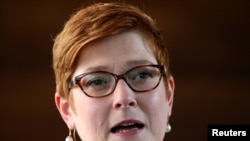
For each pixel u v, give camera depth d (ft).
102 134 8.36
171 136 30.73
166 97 9.04
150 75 8.50
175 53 31.86
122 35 8.42
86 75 8.38
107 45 8.36
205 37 32.17
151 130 8.41
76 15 8.70
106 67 8.30
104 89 8.32
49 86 31.53
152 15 31.71
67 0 31.63
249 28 32.37
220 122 31.09
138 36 8.56
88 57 8.39
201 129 30.78
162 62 8.98
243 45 32.17
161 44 9.00
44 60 31.89
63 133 30.99
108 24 8.31
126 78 8.30
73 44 8.43
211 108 31.42
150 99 8.38
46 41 32.04
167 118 9.37
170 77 9.53
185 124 30.73
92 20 8.41
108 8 8.60
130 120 8.19
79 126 8.77
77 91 8.55
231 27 32.40
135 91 8.31
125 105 8.16
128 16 8.54
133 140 8.24
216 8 32.27
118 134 8.28
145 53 8.53
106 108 8.29
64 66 8.68
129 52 8.38
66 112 9.39
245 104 31.35
